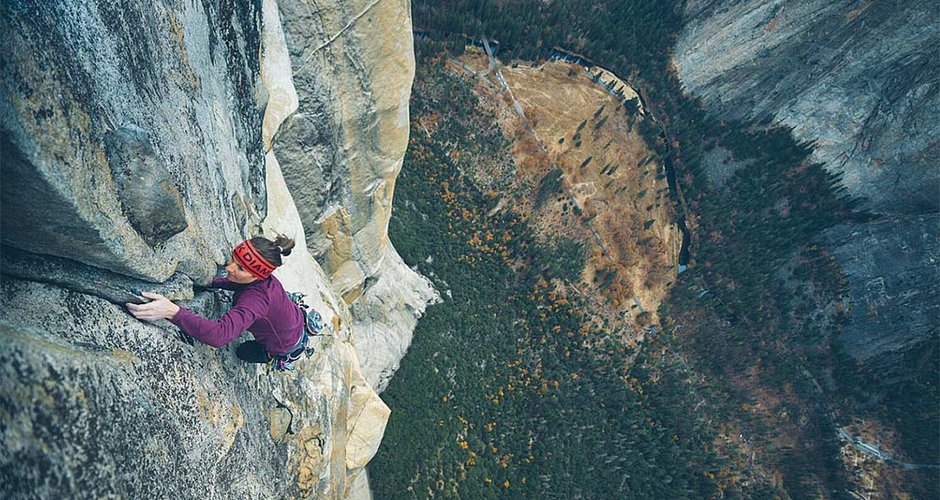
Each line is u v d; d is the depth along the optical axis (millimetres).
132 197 3547
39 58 2736
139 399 3447
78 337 3170
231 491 4879
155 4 4488
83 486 2713
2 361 2432
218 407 4637
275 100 9984
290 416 7406
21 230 2959
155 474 3465
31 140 2592
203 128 5492
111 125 3406
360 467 13656
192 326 3754
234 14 7027
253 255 4066
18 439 2367
